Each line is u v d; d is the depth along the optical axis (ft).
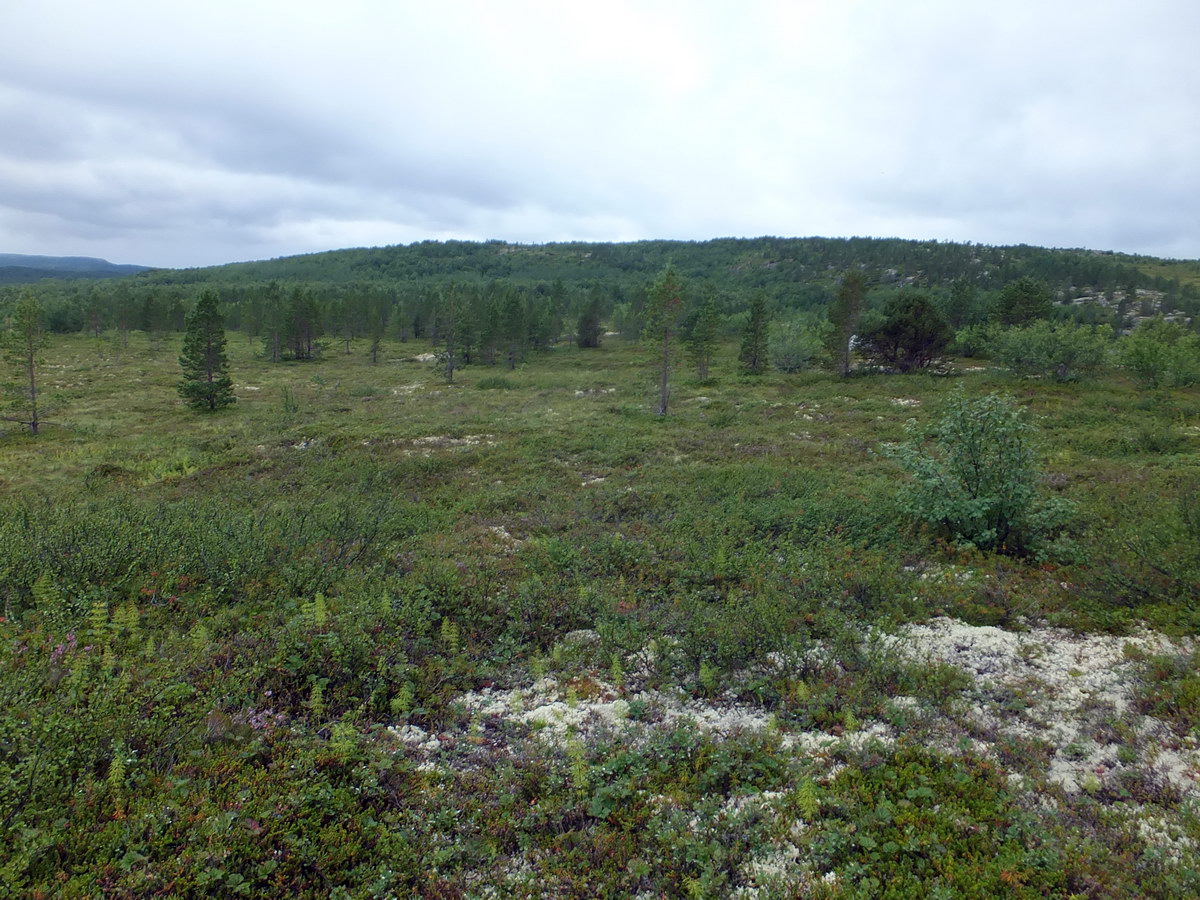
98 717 15.75
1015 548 33.81
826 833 13.92
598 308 246.27
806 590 28.22
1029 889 12.28
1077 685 20.39
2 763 13.67
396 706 19.07
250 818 13.64
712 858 13.44
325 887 12.73
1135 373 100.27
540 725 18.92
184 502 47.57
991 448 35.24
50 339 100.99
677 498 48.14
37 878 12.10
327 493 54.19
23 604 25.72
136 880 11.82
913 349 124.47
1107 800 15.16
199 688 19.04
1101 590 27.17
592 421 93.25
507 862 13.84
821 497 45.96
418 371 181.98
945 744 17.34
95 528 32.24
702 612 25.67
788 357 144.46
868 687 20.34
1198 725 17.47
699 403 108.99
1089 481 48.65
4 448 86.48
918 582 28.99
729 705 20.06
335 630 22.44
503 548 37.37
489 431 84.38
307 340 215.31
